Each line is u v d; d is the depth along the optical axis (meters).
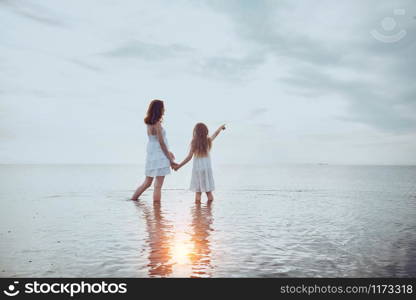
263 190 9.65
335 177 20.42
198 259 3.03
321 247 3.43
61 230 4.19
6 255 3.13
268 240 3.71
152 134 6.93
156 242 3.61
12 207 6.03
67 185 11.30
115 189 9.66
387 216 5.27
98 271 2.73
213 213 5.50
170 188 10.14
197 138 6.98
